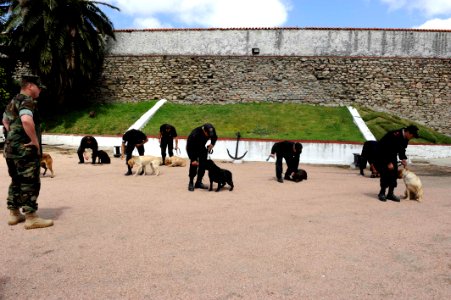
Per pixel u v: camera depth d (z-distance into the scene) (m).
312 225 5.02
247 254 3.81
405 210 6.13
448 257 3.82
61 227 4.70
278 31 27.02
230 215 5.54
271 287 3.04
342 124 21.62
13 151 4.48
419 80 25.44
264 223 5.09
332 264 3.57
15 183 4.70
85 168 11.63
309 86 26.52
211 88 27.44
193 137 7.68
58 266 3.42
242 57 27.28
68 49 22.42
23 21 21.02
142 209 5.85
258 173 11.56
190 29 27.81
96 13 23.91
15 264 3.46
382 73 25.84
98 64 27.86
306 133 19.91
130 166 10.16
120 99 28.08
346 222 5.22
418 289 3.05
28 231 4.51
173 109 25.62
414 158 18.12
